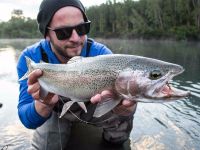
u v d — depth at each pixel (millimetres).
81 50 584
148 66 429
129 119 710
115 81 446
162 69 426
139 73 430
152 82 425
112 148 726
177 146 726
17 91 1241
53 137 697
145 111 972
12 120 888
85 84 463
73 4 538
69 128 730
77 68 470
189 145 728
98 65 457
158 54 2973
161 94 421
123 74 439
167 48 4055
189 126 844
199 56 2711
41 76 491
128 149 721
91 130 813
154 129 826
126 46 4668
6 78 1561
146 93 429
